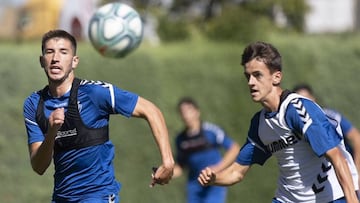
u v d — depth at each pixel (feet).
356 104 133.90
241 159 71.72
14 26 172.76
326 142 64.69
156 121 67.41
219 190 120.06
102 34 97.50
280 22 223.30
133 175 135.74
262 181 136.15
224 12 182.09
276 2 219.61
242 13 184.65
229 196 136.56
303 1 223.10
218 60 137.28
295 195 68.85
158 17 216.33
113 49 97.96
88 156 67.21
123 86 134.51
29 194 131.95
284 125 66.54
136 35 98.37
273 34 144.97
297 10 222.07
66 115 66.39
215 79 137.18
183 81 136.87
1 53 132.05
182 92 136.67
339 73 134.62
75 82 66.85
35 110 67.56
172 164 66.74
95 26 98.22
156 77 136.05
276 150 68.59
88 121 66.69
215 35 170.71
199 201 120.26
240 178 72.18
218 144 119.75
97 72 133.80
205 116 136.98
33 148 67.56
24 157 132.26
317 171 67.82
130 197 135.64
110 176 68.54
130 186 135.74
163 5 227.61
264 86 66.13
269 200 136.36
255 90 66.23
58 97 66.95
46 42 66.39
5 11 174.60
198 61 137.18
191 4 229.04
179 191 135.44
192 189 120.88
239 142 136.56
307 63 134.92
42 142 65.21
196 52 137.80
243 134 136.77
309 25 248.73
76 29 171.94
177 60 136.87
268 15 221.25
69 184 67.92
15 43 143.64
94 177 67.72
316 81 134.92
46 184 132.67
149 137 135.74
